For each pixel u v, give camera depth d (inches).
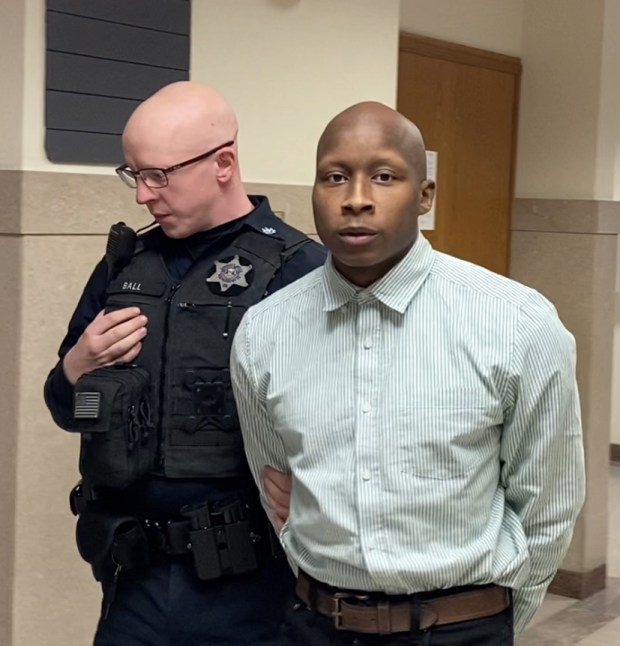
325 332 63.0
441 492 59.1
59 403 82.0
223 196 80.1
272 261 79.4
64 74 100.7
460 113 166.6
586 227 171.3
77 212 102.3
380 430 59.8
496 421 60.2
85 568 108.0
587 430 172.4
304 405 62.4
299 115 123.0
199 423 77.6
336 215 59.3
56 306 102.0
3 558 103.0
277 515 70.6
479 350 59.5
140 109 78.7
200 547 77.2
